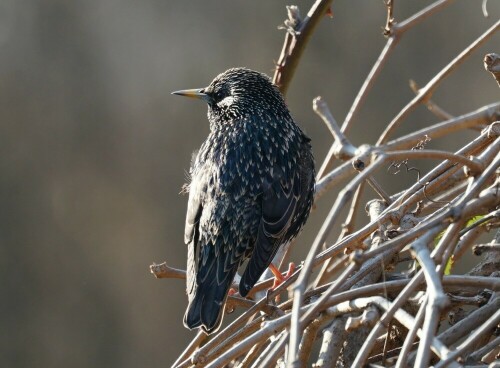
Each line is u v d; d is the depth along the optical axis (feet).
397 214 18.26
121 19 55.67
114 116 55.06
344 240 18.56
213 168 22.89
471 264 44.27
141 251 53.62
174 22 55.72
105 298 53.26
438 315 13.80
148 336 52.49
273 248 21.80
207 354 17.80
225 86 25.32
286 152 23.57
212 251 21.83
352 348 18.33
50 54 55.36
